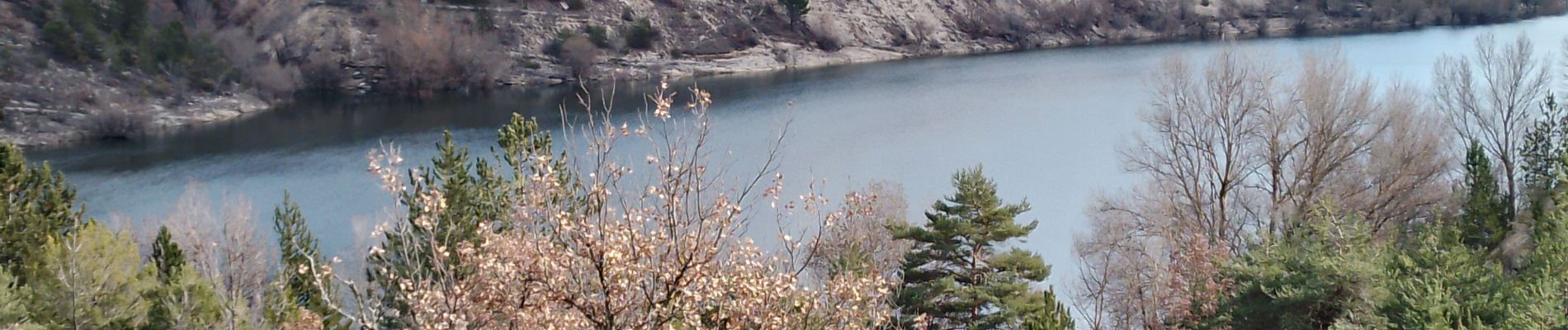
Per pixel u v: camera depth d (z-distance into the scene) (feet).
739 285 37.22
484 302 35.96
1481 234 99.45
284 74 260.01
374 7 297.12
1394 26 360.07
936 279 81.25
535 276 36.27
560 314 36.06
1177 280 96.17
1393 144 118.62
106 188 162.61
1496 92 123.95
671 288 36.55
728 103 238.07
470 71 281.74
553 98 264.72
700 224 37.35
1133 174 155.02
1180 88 153.79
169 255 79.05
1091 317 109.29
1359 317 59.77
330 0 299.99
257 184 164.35
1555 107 120.98
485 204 68.80
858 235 72.23
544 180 38.99
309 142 202.69
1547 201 93.86
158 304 66.28
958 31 365.40
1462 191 112.47
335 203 149.79
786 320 38.27
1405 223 114.42
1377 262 63.41
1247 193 126.31
